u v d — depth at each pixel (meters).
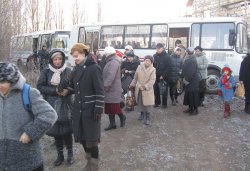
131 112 10.66
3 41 12.65
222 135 8.15
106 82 7.85
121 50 16.45
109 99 8.10
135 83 8.91
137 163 6.29
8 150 3.33
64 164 6.08
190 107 10.27
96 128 5.29
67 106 5.66
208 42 14.47
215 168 6.04
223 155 6.73
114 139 7.75
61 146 6.00
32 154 3.42
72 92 5.57
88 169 5.47
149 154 6.78
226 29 14.22
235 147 7.23
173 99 11.65
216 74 14.23
